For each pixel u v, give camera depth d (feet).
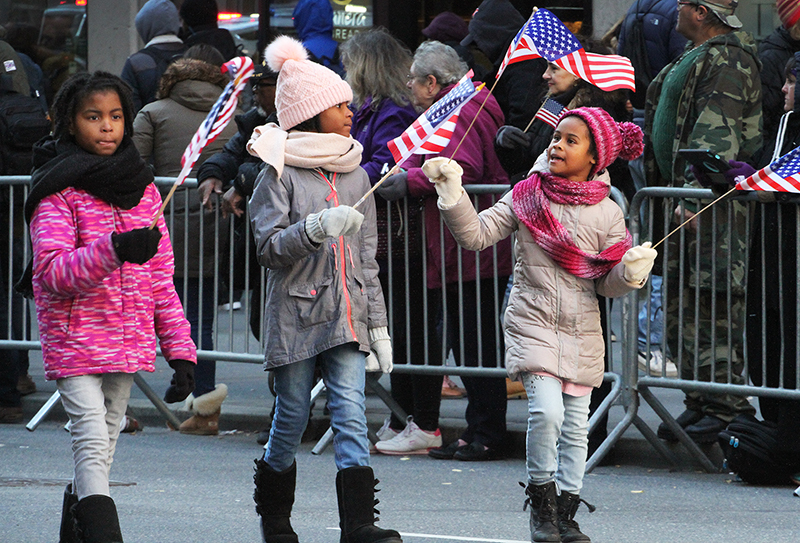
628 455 57.16
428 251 56.59
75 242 33.71
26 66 83.10
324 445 58.03
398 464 55.47
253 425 65.36
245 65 31.04
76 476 33.01
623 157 39.52
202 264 62.85
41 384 74.33
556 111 46.52
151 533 41.29
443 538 40.70
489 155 56.49
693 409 56.85
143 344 34.27
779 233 49.21
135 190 34.37
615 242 37.83
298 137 37.01
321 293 35.86
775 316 50.29
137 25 78.38
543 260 37.58
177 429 64.80
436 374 56.54
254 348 65.82
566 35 39.52
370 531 34.86
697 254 53.01
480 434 56.34
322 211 34.71
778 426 49.55
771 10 89.25
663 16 67.10
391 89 56.49
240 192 58.03
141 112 65.21
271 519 37.55
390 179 55.57
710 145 52.95
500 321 55.83
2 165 67.31
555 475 37.73
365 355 36.88
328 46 72.54
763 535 41.24
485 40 64.44
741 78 53.72
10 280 65.41
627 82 40.22
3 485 49.55
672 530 42.14
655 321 68.49
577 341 37.35
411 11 104.88
